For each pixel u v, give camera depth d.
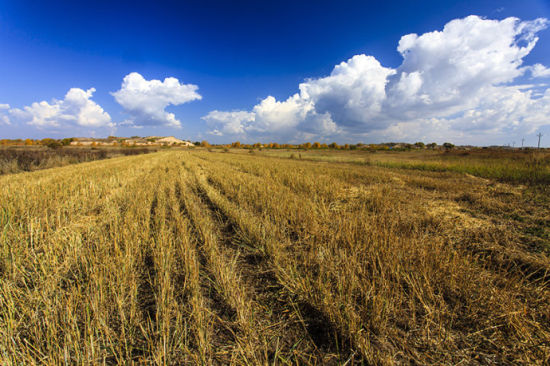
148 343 1.66
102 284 2.16
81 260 2.76
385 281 2.13
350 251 2.93
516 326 1.68
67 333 1.65
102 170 11.55
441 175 11.11
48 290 2.16
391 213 4.41
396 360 1.57
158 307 1.86
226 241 3.63
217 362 1.57
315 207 4.67
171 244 3.07
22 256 2.80
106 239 3.25
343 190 6.75
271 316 2.03
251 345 1.64
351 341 1.67
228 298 2.15
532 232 3.50
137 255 2.95
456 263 2.37
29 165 15.78
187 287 2.30
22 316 1.82
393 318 1.91
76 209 4.91
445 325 1.82
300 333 1.84
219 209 5.27
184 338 1.73
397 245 2.81
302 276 2.46
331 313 1.83
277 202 5.07
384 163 18.28
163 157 27.81
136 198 5.79
